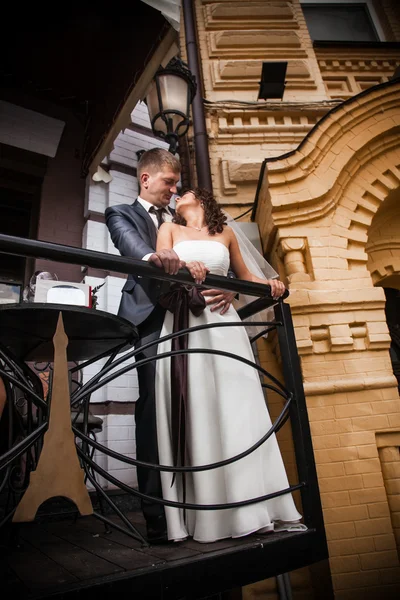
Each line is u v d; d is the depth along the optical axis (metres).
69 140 4.24
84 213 3.96
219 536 1.59
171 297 1.93
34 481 1.19
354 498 2.89
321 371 3.21
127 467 3.18
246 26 6.11
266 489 1.71
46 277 2.67
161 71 3.90
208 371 1.84
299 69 5.73
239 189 4.82
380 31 7.27
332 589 2.71
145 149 4.47
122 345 1.96
